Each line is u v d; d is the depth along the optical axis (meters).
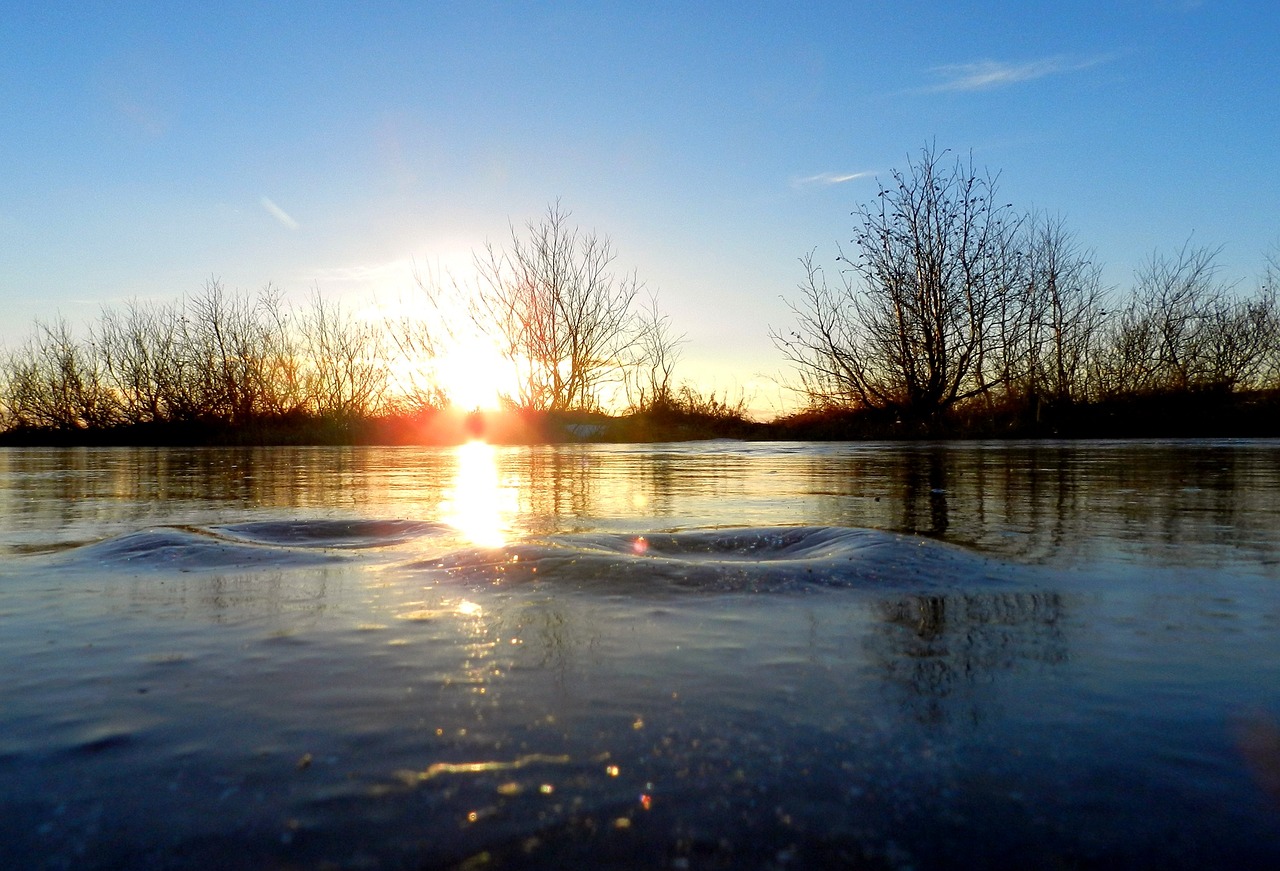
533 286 20.34
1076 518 4.07
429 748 1.35
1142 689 1.62
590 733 1.41
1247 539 3.39
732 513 4.39
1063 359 19.98
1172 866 1.03
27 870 1.02
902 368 19.31
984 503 4.80
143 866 1.03
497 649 1.90
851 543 3.07
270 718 1.48
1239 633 2.01
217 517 4.27
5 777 1.26
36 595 2.46
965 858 1.05
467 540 3.44
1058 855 1.05
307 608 2.28
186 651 1.88
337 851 1.06
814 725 1.45
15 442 22.69
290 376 22.17
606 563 2.70
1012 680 1.68
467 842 1.08
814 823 1.12
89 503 5.18
